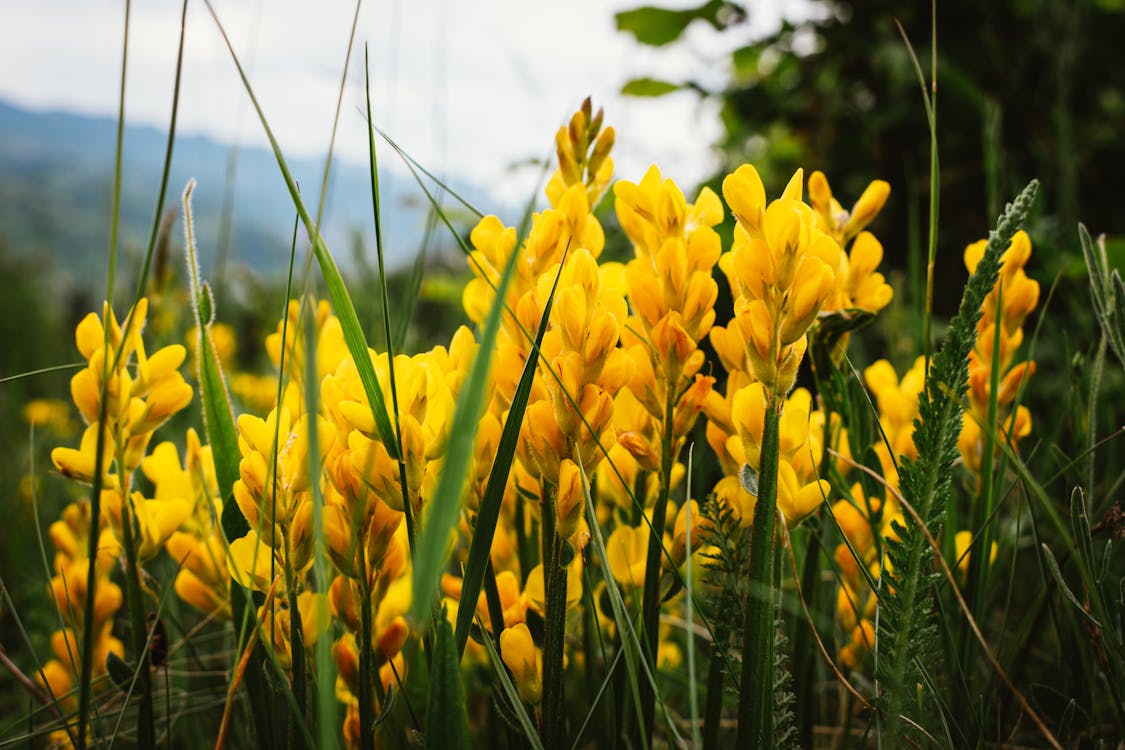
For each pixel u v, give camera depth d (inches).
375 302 23.9
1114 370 21.3
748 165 11.6
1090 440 13.6
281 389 12.2
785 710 12.1
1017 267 13.8
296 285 22.0
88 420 12.8
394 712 12.8
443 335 33.9
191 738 15.3
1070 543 11.9
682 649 16.3
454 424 10.1
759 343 11.5
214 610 14.0
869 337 29.7
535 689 12.2
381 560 12.2
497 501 11.7
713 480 17.3
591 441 11.9
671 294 12.5
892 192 35.0
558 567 12.0
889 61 33.4
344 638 12.9
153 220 12.0
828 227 13.9
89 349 12.7
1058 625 13.7
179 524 13.5
